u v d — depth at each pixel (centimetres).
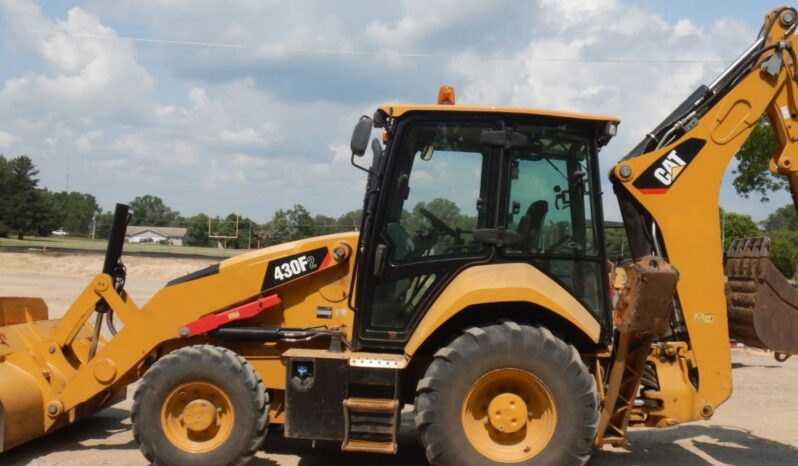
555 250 561
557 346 527
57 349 630
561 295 548
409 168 567
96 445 640
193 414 561
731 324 629
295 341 598
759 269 595
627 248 659
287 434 545
